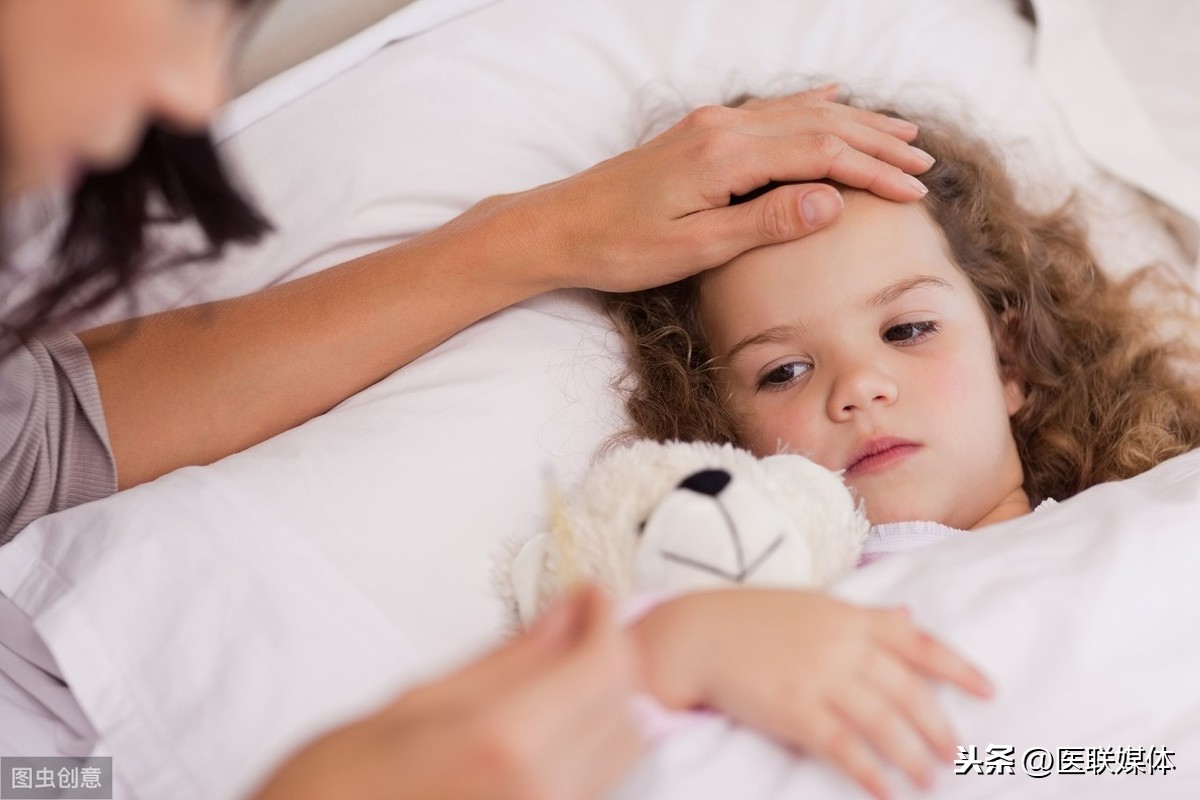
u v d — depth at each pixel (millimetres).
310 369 962
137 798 735
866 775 617
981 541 783
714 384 1057
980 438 1007
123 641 781
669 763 644
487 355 995
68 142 423
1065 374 1194
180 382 947
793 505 794
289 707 746
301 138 1150
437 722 405
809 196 974
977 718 670
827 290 1005
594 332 1063
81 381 921
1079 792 677
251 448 921
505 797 403
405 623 824
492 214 1016
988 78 1358
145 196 688
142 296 1048
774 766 651
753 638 648
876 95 1309
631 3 1320
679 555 734
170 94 431
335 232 1114
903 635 664
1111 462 1151
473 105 1195
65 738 825
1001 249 1183
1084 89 1359
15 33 377
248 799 436
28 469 886
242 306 992
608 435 993
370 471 886
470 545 879
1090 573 727
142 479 939
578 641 446
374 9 1348
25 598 826
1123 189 1334
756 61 1315
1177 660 717
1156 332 1231
